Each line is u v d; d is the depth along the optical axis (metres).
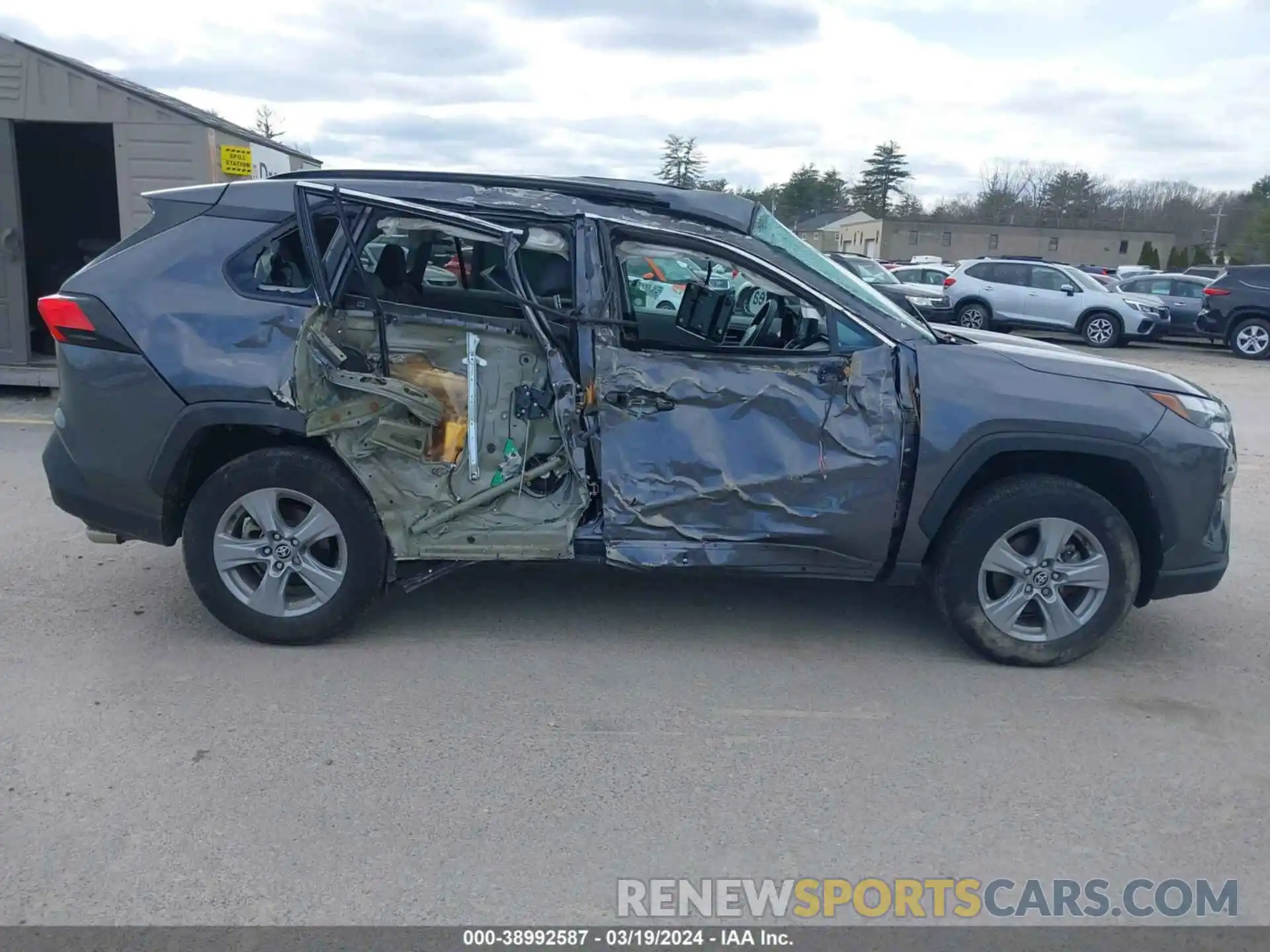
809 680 4.48
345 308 4.51
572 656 4.67
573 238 4.43
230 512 4.52
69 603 5.17
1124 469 4.48
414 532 4.55
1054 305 21.11
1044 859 3.26
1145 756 3.91
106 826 3.29
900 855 3.26
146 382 4.39
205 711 4.07
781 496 4.43
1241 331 19.39
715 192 4.65
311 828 3.31
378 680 4.37
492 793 3.53
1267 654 4.93
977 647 4.64
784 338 4.57
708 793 3.57
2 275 10.05
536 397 4.53
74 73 9.62
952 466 4.38
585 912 2.96
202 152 9.84
